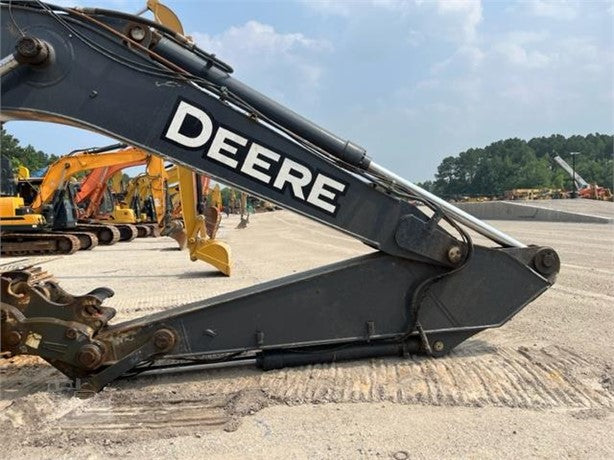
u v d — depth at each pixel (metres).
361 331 4.15
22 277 3.91
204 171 3.79
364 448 2.90
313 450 2.89
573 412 3.34
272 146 3.87
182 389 3.80
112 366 3.73
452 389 3.71
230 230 28.94
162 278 10.23
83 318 3.75
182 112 3.72
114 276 10.67
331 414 3.35
